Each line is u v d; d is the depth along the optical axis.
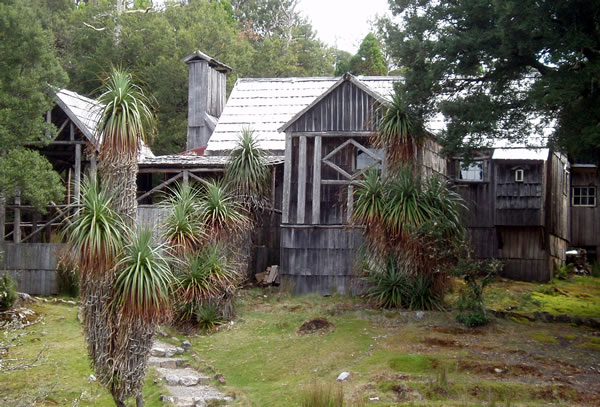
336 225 18.80
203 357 14.44
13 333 13.34
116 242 10.17
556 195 22.77
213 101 26.98
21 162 17.55
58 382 12.79
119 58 33.50
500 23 13.65
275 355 14.15
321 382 12.27
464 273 15.34
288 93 25.44
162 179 27.20
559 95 13.17
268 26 50.00
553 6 13.33
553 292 19.42
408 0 16.30
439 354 13.20
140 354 10.31
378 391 11.45
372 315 16.16
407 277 16.67
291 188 19.19
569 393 11.09
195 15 37.56
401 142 16.75
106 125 10.68
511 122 15.27
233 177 18.56
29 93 18.19
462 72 15.30
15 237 20.56
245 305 17.75
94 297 10.29
